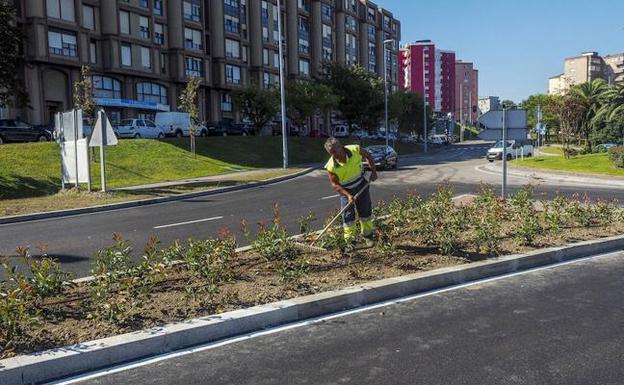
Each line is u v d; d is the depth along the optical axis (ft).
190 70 180.24
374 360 14.29
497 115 42.39
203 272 21.13
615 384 12.73
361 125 209.26
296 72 238.68
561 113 112.47
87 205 52.44
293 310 17.61
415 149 230.27
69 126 64.34
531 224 27.43
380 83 211.00
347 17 285.84
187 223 40.11
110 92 152.97
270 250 23.48
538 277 22.59
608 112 142.41
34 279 18.48
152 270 20.16
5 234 38.42
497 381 12.95
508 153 131.23
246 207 49.21
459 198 48.73
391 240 25.23
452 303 19.17
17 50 100.17
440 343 15.40
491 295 20.08
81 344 14.60
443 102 435.94
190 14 180.55
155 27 167.63
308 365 14.06
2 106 101.04
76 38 140.67
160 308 17.58
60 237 35.83
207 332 15.99
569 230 29.99
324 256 24.32
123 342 14.70
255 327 16.88
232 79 200.23
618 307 18.48
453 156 166.20
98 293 17.63
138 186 71.00
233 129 165.78
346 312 18.38
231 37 198.80
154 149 99.50
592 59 435.12
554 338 15.65
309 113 166.50
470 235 28.14
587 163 89.51
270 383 13.04
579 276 22.66
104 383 13.29
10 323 15.05
